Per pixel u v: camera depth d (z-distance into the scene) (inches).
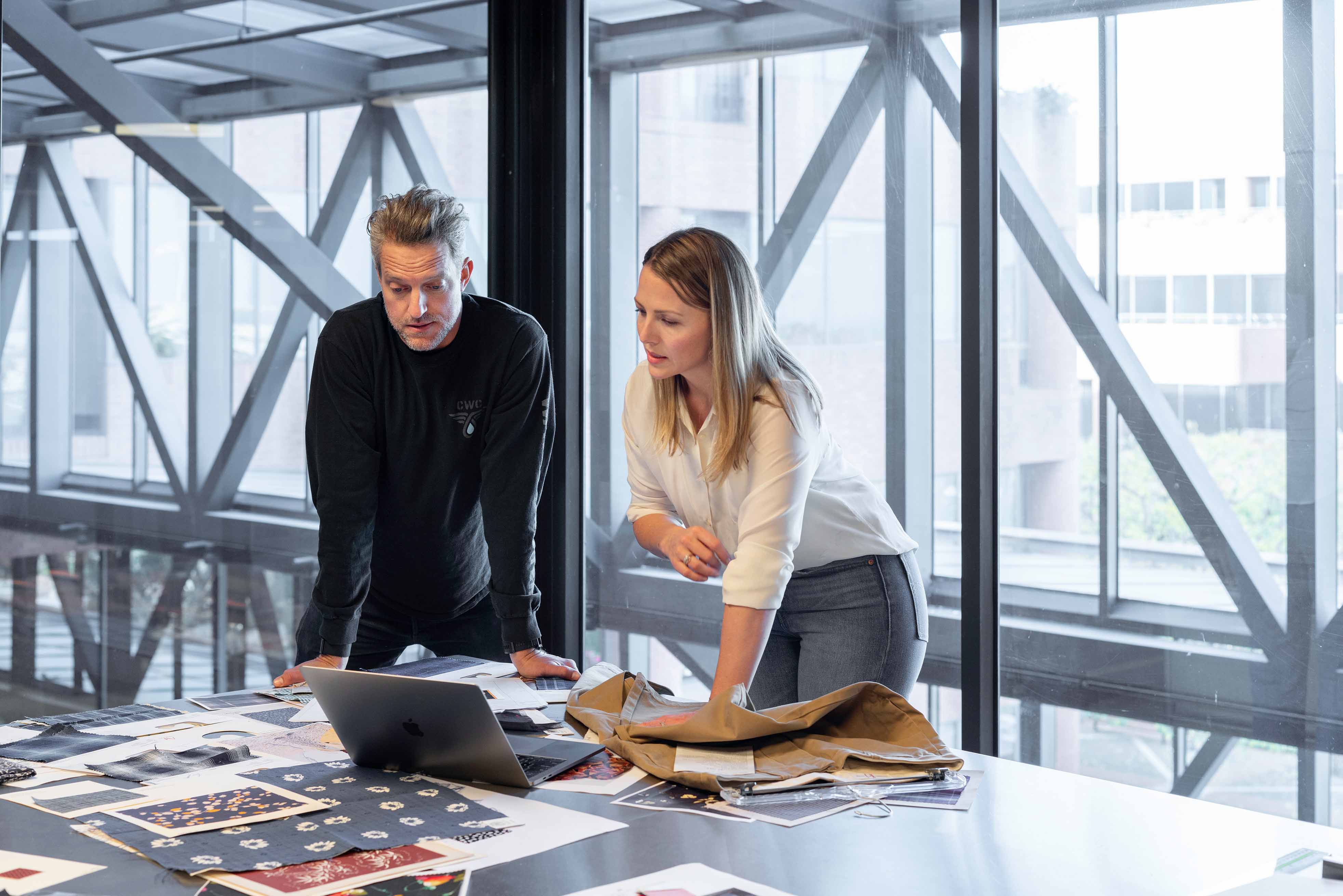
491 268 135.1
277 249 115.6
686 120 133.5
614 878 40.7
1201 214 101.6
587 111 138.1
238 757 56.3
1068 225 109.7
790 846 44.2
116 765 54.7
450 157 130.6
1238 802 102.8
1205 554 103.3
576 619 138.9
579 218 136.8
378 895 39.1
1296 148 96.4
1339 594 96.1
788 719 56.0
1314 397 96.5
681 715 61.2
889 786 51.8
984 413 103.9
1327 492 96.3
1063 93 109.3
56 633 102.2
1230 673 102.4
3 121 97.5
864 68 122.0
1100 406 108.7
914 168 119.6
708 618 134.0
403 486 86.7
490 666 79.2
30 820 47.1
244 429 113.7
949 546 120.7
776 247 129.2
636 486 80.7
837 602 80.3
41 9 99.6
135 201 105.7
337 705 52.9
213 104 110.8
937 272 119.0
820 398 70.7
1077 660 112.0
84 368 103.0
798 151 126.8
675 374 68.6
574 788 51.6
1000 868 42.0
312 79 118.2
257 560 115.1
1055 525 112.1
